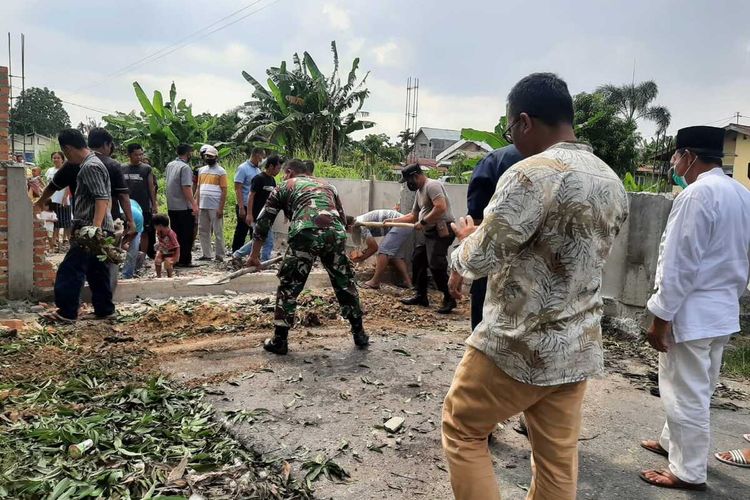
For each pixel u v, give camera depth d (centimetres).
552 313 203
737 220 299
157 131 2123
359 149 2322
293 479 301
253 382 429
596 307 215
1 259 596
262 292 739
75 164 555
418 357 504
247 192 962
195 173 1247
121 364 448
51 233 1068
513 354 205
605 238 208
